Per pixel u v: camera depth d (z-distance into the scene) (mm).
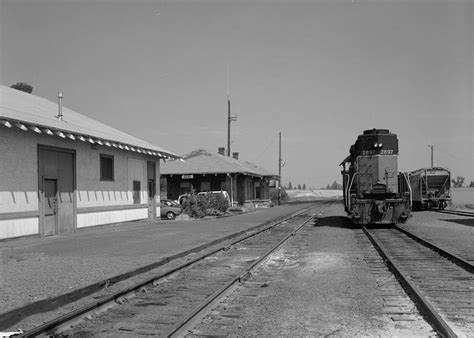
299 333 6859
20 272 11188
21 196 17672
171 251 15008
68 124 20922
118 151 25688
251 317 7746
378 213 23812
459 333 6738
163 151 29609
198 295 9461
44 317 7941
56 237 19172
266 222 29109
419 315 7727
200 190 49625
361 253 15133
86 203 22406
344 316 7711
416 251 15445
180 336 6777
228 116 64375
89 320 7676
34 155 18438
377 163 24094
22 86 27578
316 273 11641
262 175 62062
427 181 43938
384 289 9727
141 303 8789
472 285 10094
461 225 25438
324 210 46500
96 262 12719
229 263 13625
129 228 23906
